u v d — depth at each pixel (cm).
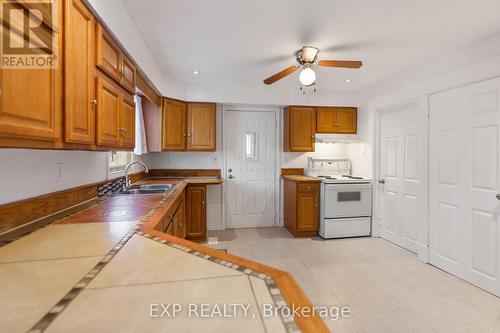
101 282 71
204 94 381
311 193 378
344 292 223
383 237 370
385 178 367
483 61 226
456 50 252
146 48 248
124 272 77
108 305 60
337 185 366
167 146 348
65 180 161
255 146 428
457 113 251
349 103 416
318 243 350
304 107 405
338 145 444
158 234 115
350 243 349
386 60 283
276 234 391
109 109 159
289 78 359
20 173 122
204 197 364
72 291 66
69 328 52
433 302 208
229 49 260
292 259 295
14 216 118
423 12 191
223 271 78
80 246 99
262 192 432
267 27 216
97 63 144
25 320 55
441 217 268
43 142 101
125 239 107
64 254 91
